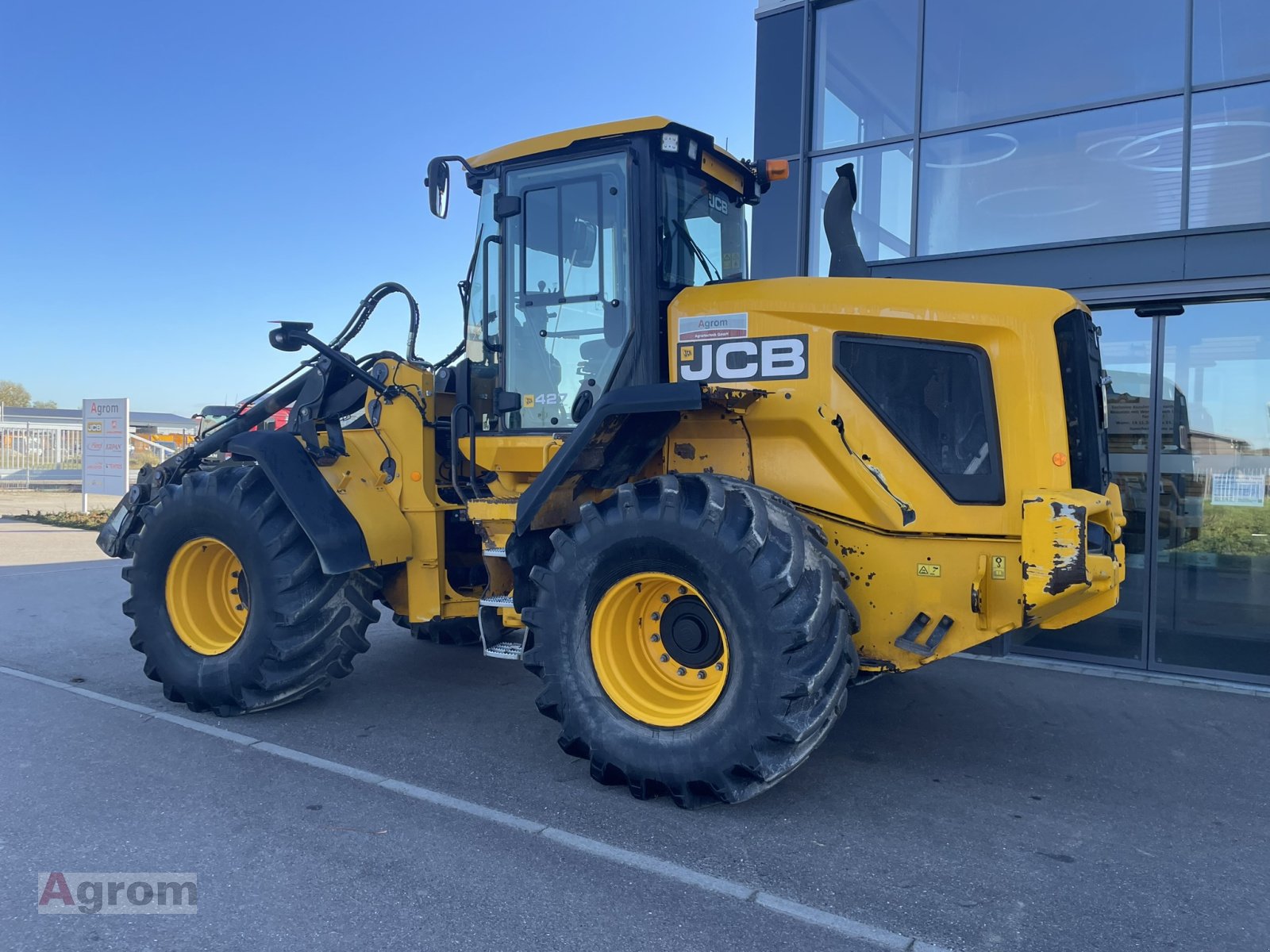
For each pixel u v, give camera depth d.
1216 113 5.85
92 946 2.49
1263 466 5.68
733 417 3.84
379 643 6.45
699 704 3.48
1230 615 5.76
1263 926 2.68
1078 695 5.31
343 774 3.82
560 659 3.64
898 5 6.84
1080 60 6.27
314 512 4.26
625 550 3.49
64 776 3.76
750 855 3.09
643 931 2.59
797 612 3.18
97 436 15.68
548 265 4.29
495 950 2.49
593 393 4.18
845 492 3.70
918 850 3.16
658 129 3.98
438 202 4.31
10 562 10.55
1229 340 5.76
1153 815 3.53
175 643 4.64
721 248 4.66
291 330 4.55
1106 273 5.95
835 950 2.51
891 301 3.63
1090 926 2.66
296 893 2.79
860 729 4.59
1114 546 3.68
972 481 3.53
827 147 7.20
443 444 4.88
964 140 6.66
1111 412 6.11
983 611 3.52
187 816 3.36
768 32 7.31
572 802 3.53
